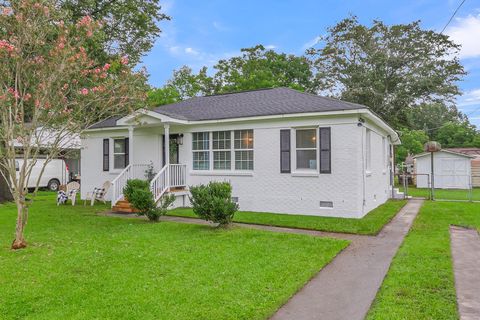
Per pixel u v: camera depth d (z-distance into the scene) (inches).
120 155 635.5
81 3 636.7
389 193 711.1
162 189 511.5
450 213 468.8
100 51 640.4
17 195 291.4
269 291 188.7
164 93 1232.2
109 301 175.2
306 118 458.3
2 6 302.4
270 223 393.1
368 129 505.0
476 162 1023.6
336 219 415.2
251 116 485.7
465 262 241.3
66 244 296.4
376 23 1251.8
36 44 309.6
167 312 162.2
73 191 595.2
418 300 176.4
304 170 466.0
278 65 1433.3
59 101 331.9
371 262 245.9
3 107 288.8
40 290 190.7
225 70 1497.3
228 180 518.3
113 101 383.9
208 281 202.8
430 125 2050.9
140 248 279.1
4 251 274.7
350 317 160.2
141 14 781.9
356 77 1241.4
